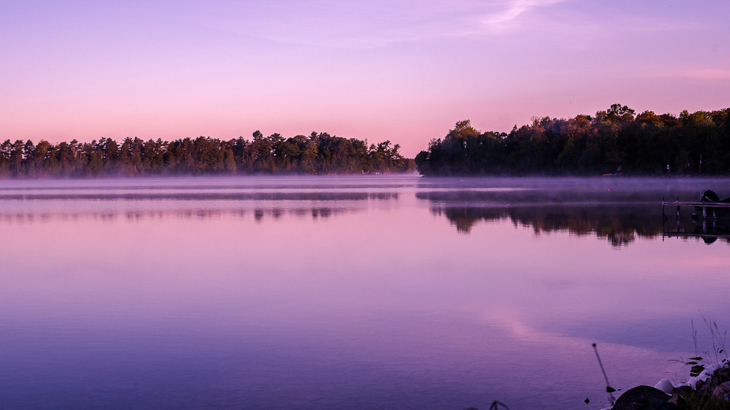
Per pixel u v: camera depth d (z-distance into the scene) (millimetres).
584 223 30172
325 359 9141
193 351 9602
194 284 15062
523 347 9578
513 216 34875
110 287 14797
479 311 11922
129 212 41594
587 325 10789
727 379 6570
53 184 149875
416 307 12336
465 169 158375
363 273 16344
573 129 128500
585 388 7840
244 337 10344
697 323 10789
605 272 16062
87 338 10383
